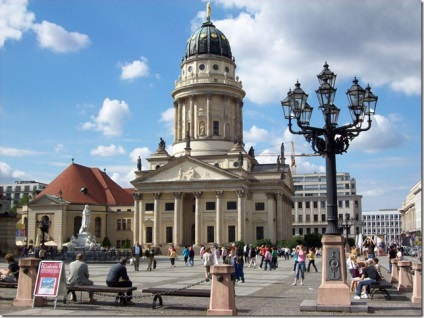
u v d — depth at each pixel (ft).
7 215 262.67
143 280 131.34
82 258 84.43
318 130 78.43
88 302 82.23
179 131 412.57
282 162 409.69
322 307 72.54
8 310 73.92
